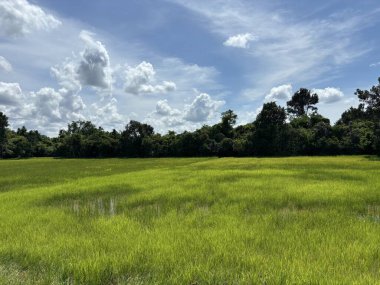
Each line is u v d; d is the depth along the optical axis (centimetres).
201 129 8931
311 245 837
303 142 7281
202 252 794
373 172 2719
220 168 3584
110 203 1592
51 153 11106
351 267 690
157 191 1833
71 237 941
